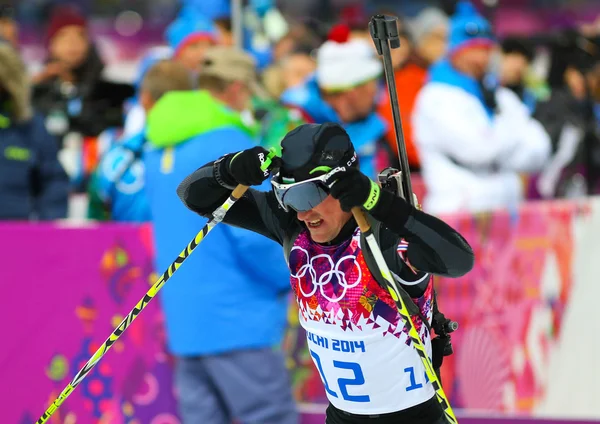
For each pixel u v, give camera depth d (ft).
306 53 80.23
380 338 31.76
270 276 46.47
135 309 34.53
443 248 29.48
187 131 45.93
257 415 47.60
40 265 53.52
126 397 53.31
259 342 46.91
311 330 33.12
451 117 60.75
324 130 30.27
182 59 67.56
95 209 58.39
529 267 54.70
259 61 92.32
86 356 53.36
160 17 179.11
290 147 30.22
